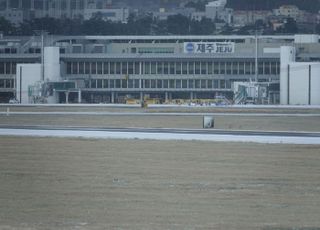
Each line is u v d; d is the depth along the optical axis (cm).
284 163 9100
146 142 11469
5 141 11631
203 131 14000
